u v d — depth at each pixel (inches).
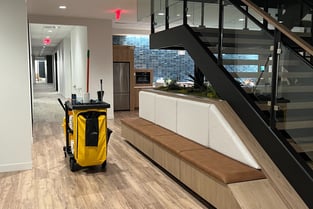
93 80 335.9
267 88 131.3
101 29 335.0
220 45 161.2
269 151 123.5
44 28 405.4
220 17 164.4
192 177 132.7
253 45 145.1
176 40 203.5
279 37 122.4
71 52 466.3
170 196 134.2
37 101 527.8
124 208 122.7
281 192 107.8
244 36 152.2
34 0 243.1
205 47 173.5
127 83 419.5
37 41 595.5
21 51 160.9
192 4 192.9
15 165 165.0
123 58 413.4
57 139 241.4
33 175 158.9
